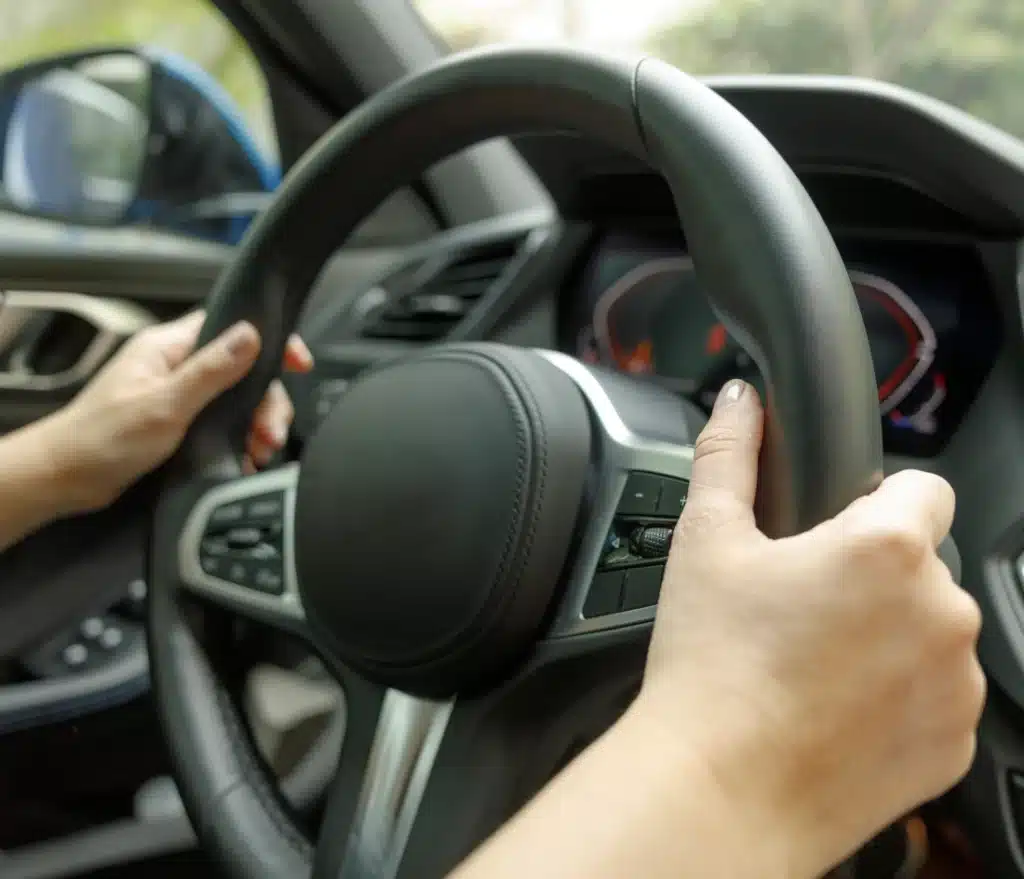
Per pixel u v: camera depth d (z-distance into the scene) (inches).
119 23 57.5
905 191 27.7
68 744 37.7
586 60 18.9
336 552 20.8
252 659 27.2
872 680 13.0
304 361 30.2
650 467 19.7
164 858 36.6
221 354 24.8
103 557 38.6
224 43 53.2
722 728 13.0
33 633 37.6
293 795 35.9
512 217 41.7
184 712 23.8
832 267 15.8
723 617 13.6
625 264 35.8
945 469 26.4
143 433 25.4
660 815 12.6
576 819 12.8
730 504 14.9
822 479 15.0
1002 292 26.5
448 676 19.6
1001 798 22.8
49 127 54.3
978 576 23.7
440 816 19.7
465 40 47.6
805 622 13.0
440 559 19.3
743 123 17.1
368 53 47.6
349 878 20.2
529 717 20.1
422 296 43.3
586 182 34.8
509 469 19.1
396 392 21.0
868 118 26.4
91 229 54.3
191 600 25.0
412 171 23.9
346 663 21.1
